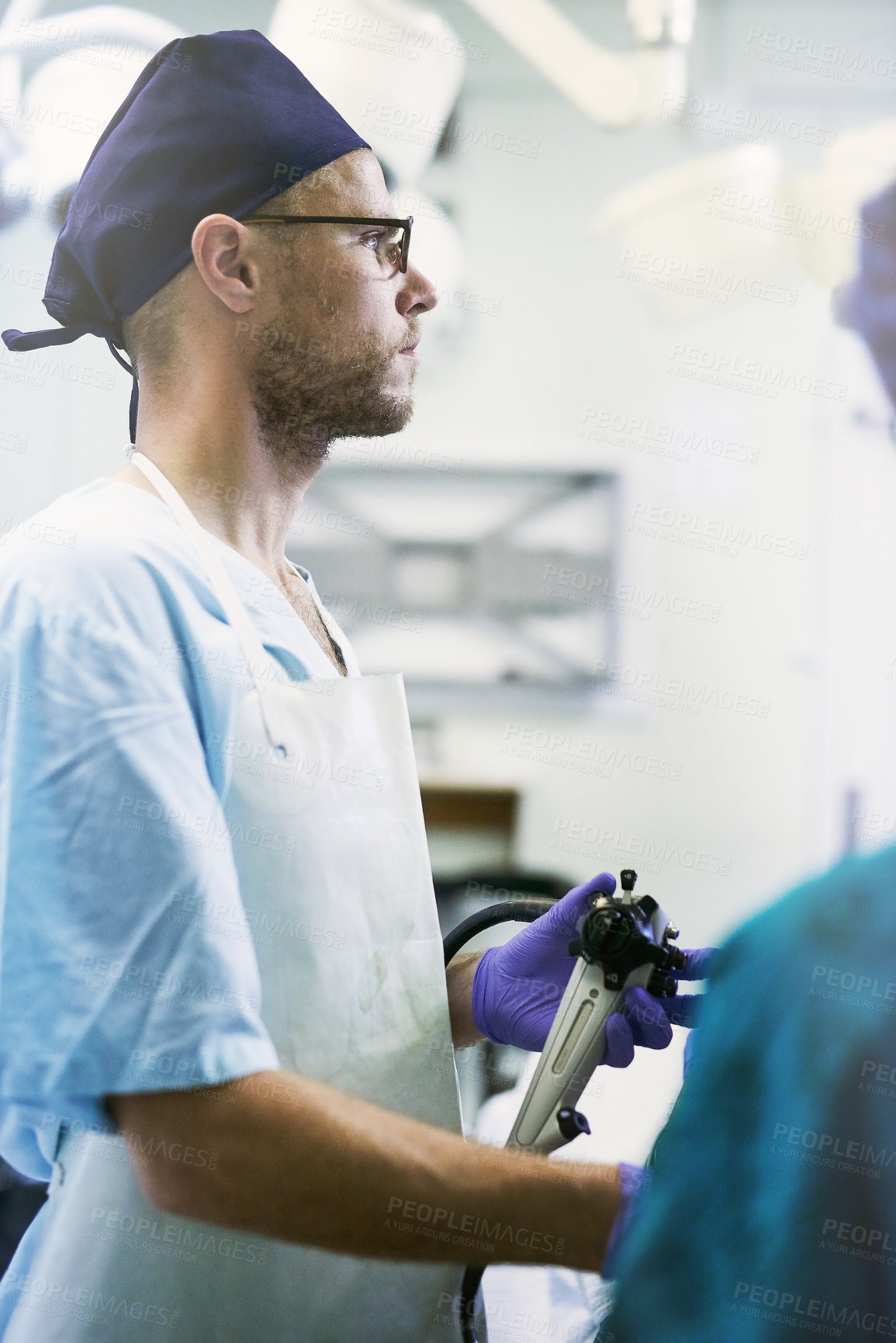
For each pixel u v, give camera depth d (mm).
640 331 3639
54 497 3570
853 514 3611
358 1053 785
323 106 854
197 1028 640
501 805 3232
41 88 1566
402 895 824
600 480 3664
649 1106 1104
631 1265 480
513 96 3529
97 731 654
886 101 3342
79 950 640
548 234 3596
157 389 843
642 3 2051
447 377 3668
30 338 911
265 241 825
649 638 3680
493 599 3635
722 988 501
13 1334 760
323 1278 767
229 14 3203
